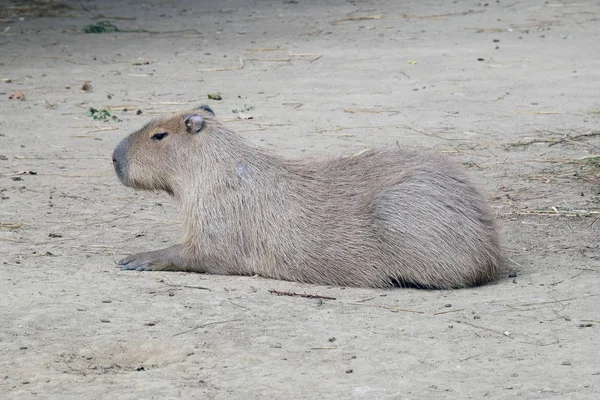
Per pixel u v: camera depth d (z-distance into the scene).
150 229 14.70
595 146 19.25
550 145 19.38
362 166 12.91
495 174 17.58
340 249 12.37
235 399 8.73
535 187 16.81
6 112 22.25
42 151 19.11
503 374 9.26
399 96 23.56
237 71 26.64
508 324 10.64
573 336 10.24
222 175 12.67
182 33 32.53
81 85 25.05
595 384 9.02
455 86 24.50
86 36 31.97
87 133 20.50
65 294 11.51
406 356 9.71
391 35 31.55
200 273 12.82
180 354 9.76
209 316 10.83
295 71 26.56
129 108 22.61
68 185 16.92
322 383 9.05
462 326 10.59
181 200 12.92
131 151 13.05
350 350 9.86
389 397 8.75
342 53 28.84
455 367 9.44
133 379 9.18
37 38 31.55
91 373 9.31
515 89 24.09
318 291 12.05
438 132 20.36
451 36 31.19
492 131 20.42
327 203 12.55
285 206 12.55
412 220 12.17
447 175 12.46
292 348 9.91
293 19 34.94
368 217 12.37
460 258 12.12
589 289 11.90
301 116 21.70
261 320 10.73
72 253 13.38
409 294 12.00
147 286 11.93
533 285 12.16
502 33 31.53
